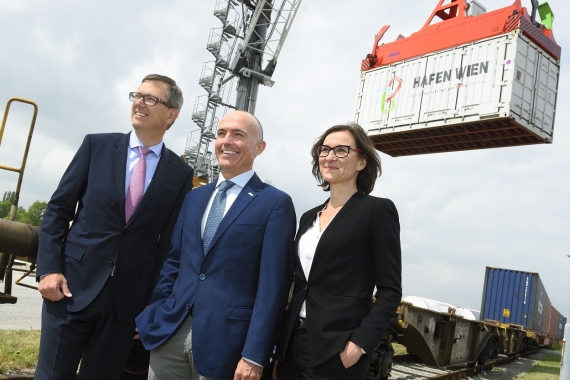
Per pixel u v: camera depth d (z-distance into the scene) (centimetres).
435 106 1422
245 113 296
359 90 1653
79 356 295
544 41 1352
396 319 782
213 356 256
